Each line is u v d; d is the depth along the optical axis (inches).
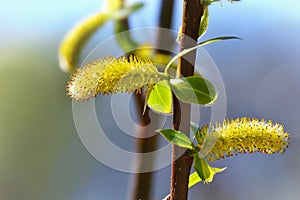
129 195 23.2
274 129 20.3
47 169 59.7
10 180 59.8
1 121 59.6
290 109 57.7
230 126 20.1
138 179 23.1
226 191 54.0
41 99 59.6
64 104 58.5
